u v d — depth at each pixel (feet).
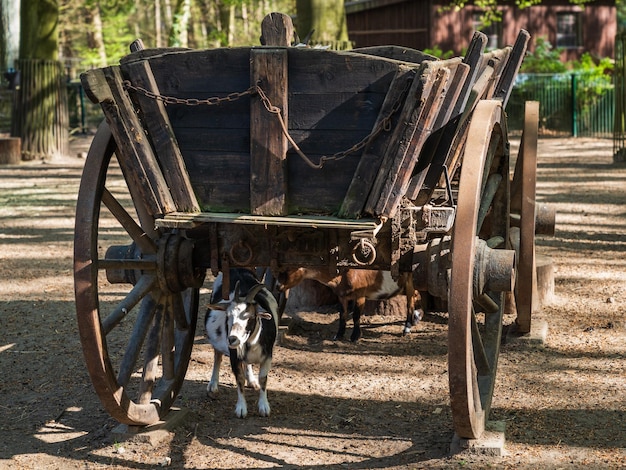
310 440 17.81
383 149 14.90
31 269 35.50
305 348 24.52
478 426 16.37
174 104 15.80
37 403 20.39
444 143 16.52
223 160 15.85
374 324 27.04
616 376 21.26
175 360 19.35
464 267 14.84
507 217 21.30
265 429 18.45
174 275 17.01
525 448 16.93
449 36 106.83
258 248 16.66
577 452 16.70
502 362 22.56
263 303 19.02
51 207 51.67
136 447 17.56
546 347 23.71
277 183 15.40
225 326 19.27
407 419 18.85
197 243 17.31
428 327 26.71
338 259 16.37
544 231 25.30
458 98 16.37
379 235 16.47
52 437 18.30
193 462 16.87
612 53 116.26
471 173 15.33
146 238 17.13
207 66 15.42
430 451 16.90
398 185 14.90
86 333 15.70
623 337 24.50
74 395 20.92
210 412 19.47
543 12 112.37
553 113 97.60
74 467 16.81
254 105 15.24
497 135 18.63
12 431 18.69
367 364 22.98
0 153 74.84
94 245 15.80
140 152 15.84
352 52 15.26
